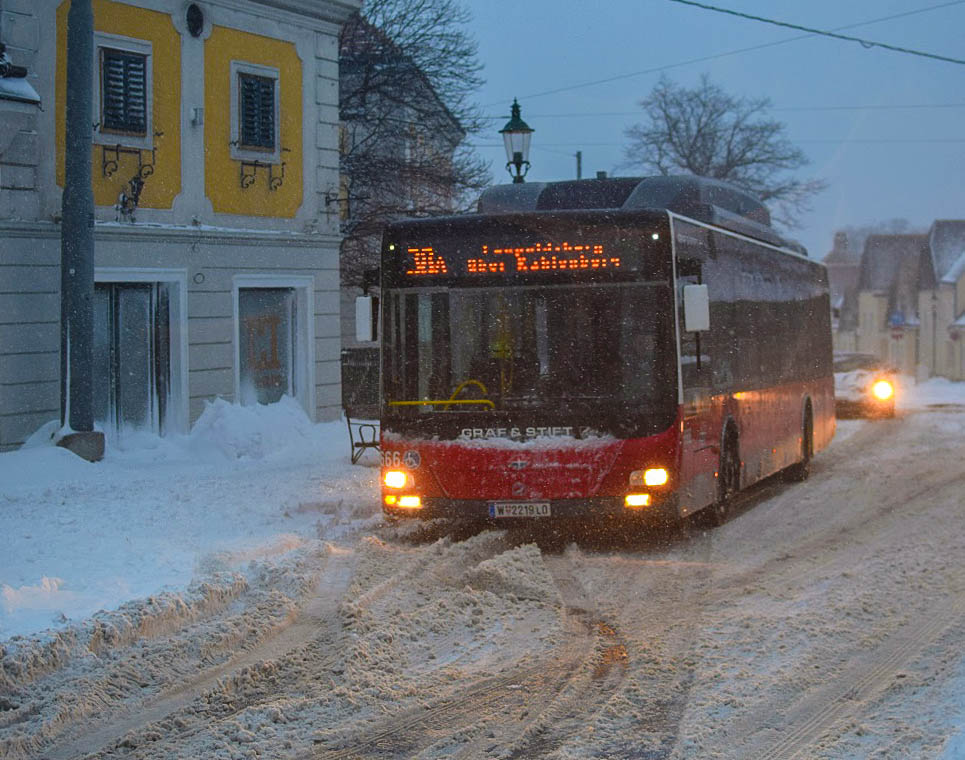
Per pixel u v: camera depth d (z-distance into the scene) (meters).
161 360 20.64
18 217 17.89
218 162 21.31
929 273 73.19
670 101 59.25
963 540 11.47
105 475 16.38
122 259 19.58
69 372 17.48
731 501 13.38
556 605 8.84
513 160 18.55
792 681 6.81
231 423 19.58
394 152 35.03
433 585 9.50
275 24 22.36
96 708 6.51
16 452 16.77
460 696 6.65
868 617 8.34
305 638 7.86
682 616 8.48
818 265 19.72
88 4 17.20
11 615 8.00
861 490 15.76
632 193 13.64
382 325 11.45
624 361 11.04
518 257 11.19
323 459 18.88
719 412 12.70
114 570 9.61
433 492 11.21
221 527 11.88
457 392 11.23
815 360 18.80
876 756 5.57
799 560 10.65
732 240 13.73
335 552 10.71
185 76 20.61
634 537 12.05
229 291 21.52
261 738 5.99
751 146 58.72
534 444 11.03
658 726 6.09
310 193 23.30
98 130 19.22
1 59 16.75
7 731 6.09
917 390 43.72
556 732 6.05
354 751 5.80
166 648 7.50
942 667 7.09
